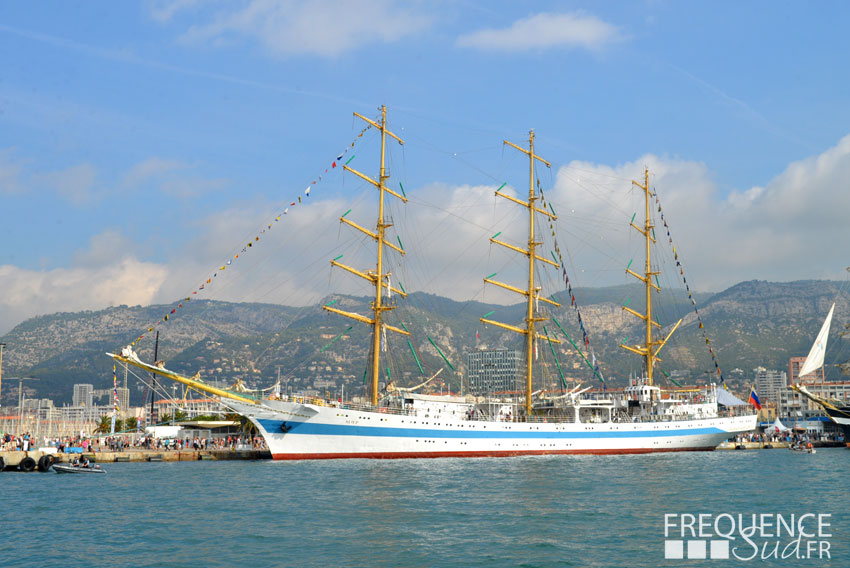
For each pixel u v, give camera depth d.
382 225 97.94
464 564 35.88
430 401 90.56
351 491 58.81
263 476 69.38
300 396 85.06
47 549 39.16
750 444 134.12
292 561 36.44
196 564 35.97
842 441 141.75
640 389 108.75
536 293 107.88
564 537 41.72
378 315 96.94
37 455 79.00
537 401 103.44
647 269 123.62
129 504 53.47
